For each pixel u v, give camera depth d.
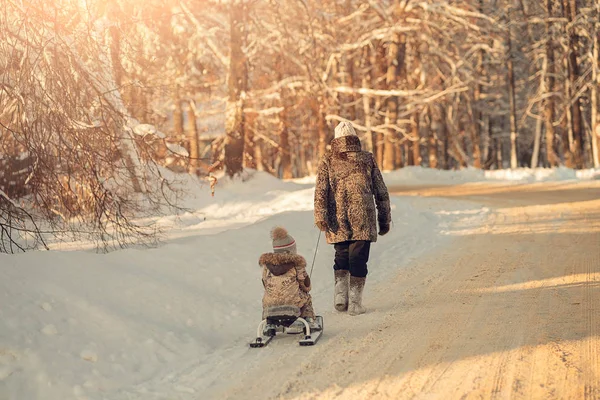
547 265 8.48
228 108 21.28
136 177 8.95
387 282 8.14
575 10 37.31
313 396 4.40
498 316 6.16
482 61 44.19
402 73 38.00
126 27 9.72
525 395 4.14
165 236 10.59
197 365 5.27
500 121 53.75
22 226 7.80
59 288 5.72
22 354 4.68
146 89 10.54
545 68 39.88
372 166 6.91
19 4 7.34
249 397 4.46
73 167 7.98
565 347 5.06
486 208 15.78
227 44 28.28
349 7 34.47
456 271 8.51
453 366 4.82
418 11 34.25
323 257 9.34
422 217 13.78
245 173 21.06
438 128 48.81
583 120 44.47
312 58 27.53
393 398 4.27
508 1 41.28
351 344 5.59
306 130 45.31
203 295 6.82
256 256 8.53
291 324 5.82
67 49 7.63
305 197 16.22
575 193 18.84
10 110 7.20
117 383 4.77
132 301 6.09
